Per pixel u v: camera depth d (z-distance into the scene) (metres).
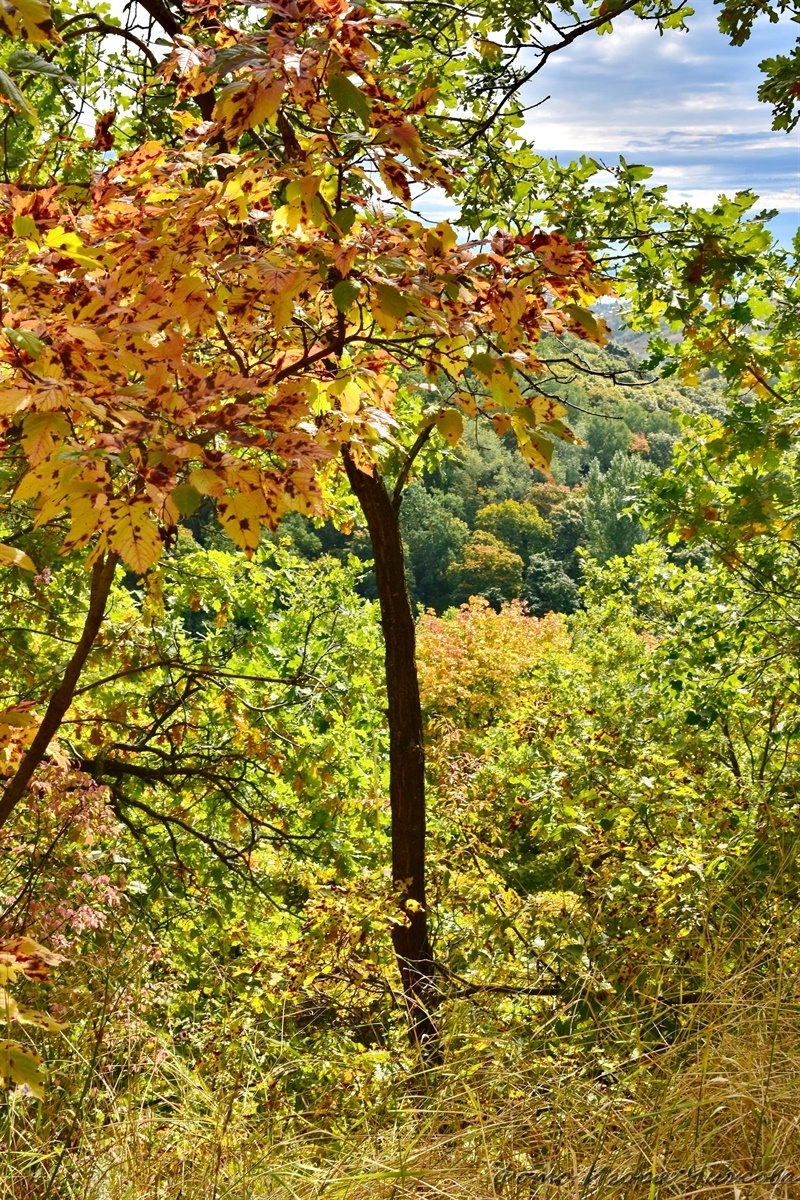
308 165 2.22
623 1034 2.49
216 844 6.68
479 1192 1.93
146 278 2.26
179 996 4.20
